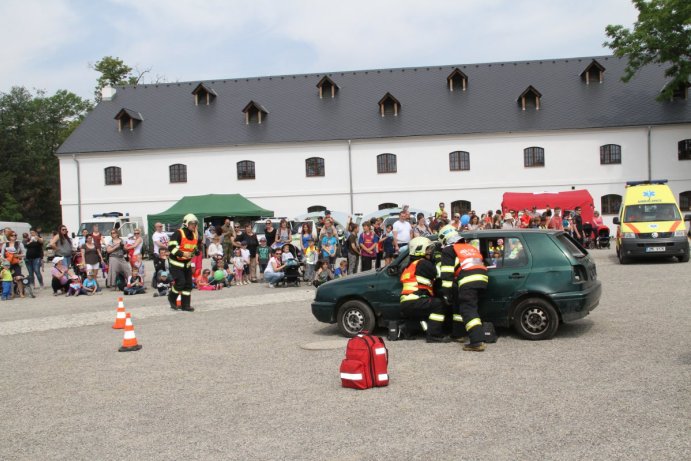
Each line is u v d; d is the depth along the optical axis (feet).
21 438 20.26
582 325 35.27
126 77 225.56
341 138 140.97
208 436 19.60
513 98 146.41
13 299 63.41
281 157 142.61
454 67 158.30
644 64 130.21
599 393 22.27
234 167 143.33
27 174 206.18
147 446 18.97
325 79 152.56
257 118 148.15
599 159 137.08
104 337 38.01
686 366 25.45
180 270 47.55
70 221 145.28
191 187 143.84
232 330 38.37
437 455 17.20
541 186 138.31
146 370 28.81
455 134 138.92
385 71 159.33
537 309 31.76
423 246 32.53
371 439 18.67
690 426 18.57
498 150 139.03
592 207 109.50
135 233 66.44
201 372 27.94
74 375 28.53
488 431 18.92
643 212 71.36
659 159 135.85
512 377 24.95
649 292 46.75
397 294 33.96
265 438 19.19
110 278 66.69
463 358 28.63
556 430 18.74
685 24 116.06
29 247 71.61
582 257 32.89
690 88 141.08
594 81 147.95
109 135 147.95
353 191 141.38
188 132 146.92
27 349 35.45
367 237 60.64
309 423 20.42
